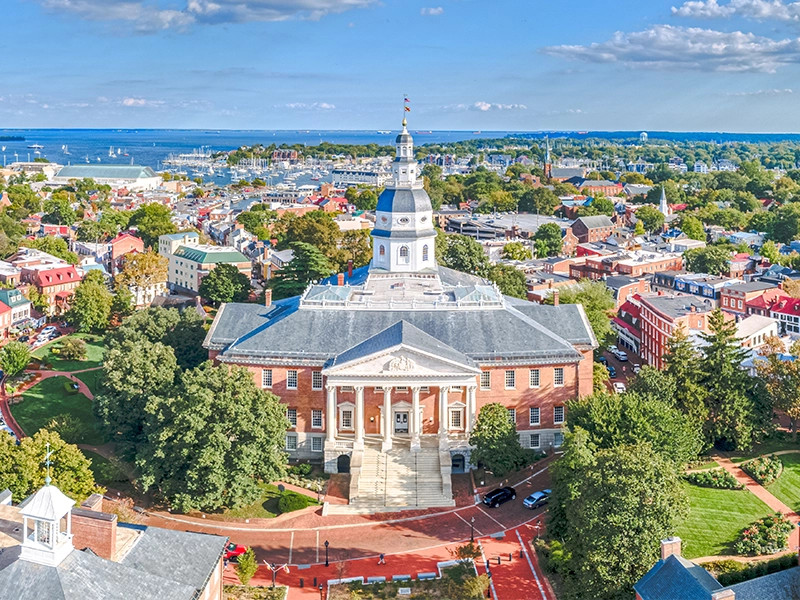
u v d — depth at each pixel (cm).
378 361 13288
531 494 12538
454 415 13812
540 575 10575
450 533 11788
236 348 14025
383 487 12875
